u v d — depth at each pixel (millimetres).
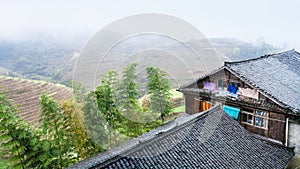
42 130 11734
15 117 10648
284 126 11828
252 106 12625
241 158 8516
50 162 11320
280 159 9398
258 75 13703
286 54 19125
